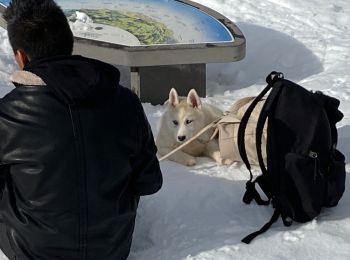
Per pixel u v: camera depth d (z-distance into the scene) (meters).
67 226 2.94
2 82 6.29
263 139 4.30
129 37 6.14
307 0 9.20
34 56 2.89
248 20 8.40
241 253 3.31
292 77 6.94
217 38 6.14
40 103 2.82
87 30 6.31
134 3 7.38
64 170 2.86
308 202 3.50
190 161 4.58
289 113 3.51
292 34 7.96
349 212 3.73
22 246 3.01
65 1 7.36
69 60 2.85
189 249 3.40
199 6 7.21
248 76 7.02
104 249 3.07
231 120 4.52
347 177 4.16
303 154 3.47
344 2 9.23
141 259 3.39
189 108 4.70
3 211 2.99
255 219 3.70
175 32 6.34
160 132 4.86
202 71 6.26
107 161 2.93
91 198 2.93
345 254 3.27
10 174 2.95
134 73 6.01
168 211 3.83
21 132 2.82
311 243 3.38
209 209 3.84
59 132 2.83
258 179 3.78
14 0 2.92
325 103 3.65
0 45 7.33
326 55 7.41
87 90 2.81
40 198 2.88
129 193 3.18
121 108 2.97
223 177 4.31
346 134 4.91
